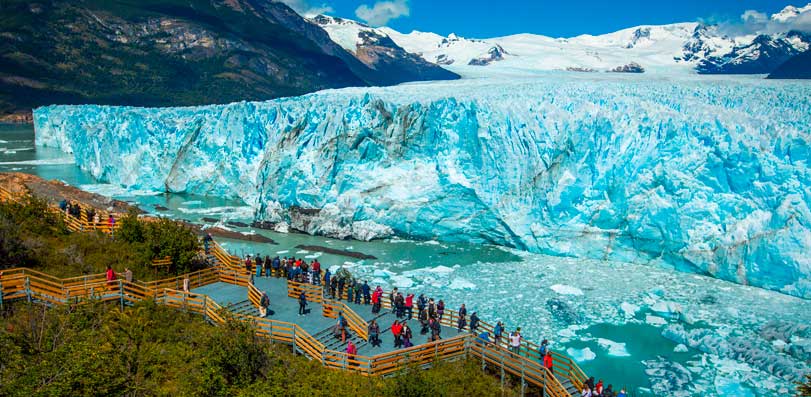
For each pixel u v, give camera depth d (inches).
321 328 780.6
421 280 1224.8
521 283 1205.7
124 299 812.0
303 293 829.8
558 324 998.4
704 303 1083.9
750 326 979.3
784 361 837.2
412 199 1566.2
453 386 676.1
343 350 740.0
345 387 636.1
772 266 1137.4
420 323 832.3
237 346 632.4
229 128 2078.0
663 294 1134.4
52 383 522.9
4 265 846.5
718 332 957.8
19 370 534.0
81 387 534.9
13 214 1026.7
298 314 828.6
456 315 1015.0
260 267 981.8
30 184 1740.9
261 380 608.7
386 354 701.3
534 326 989.2
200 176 2143.2
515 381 730.8
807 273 1097.4
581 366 862.5
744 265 1182.3
